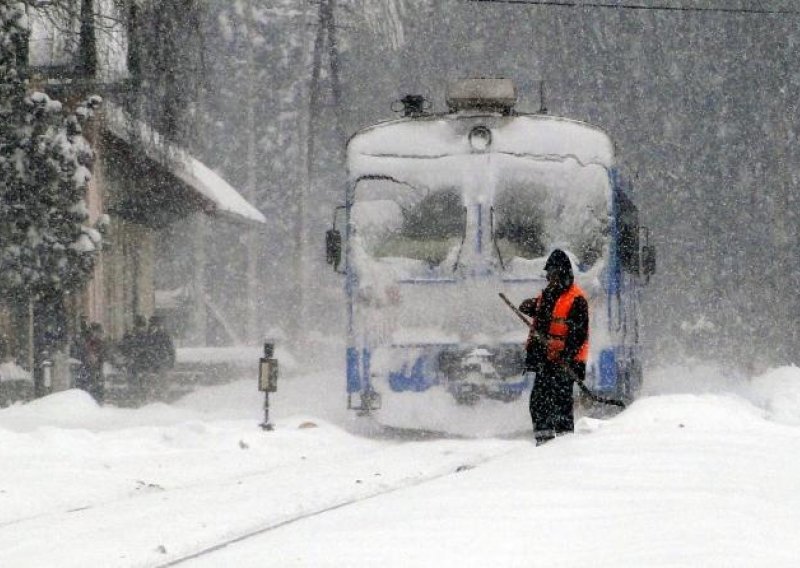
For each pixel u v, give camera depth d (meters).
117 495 34.72
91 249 80.88
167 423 63.59
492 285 56.28
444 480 29.59
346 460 40.72
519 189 56.97
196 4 93.69
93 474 37.84
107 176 111.00
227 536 25.39
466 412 55.88
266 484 33.69
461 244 56.72
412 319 56.50
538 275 56.22
